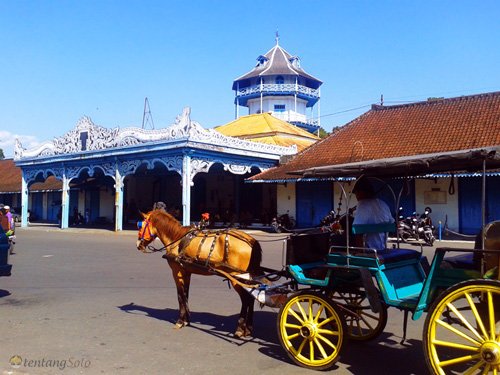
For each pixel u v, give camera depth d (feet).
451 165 18.30
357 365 18.89
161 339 22.31
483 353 14.53
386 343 21.90
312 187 90.33
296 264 21.06
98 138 93.97
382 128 87.66
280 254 55.21
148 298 31.40
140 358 19.56
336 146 89.04
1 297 31.58
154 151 82.53
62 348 20.80
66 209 101.91
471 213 73.20
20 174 147.33
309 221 90.33
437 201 76.02
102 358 19.52
